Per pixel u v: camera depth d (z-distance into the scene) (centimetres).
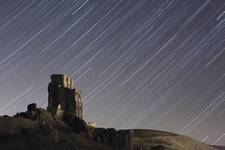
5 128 10638
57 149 10044
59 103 13312
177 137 15888
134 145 12925
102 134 11931
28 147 9856
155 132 15762
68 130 11975
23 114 12075
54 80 13612
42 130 10844
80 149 10450
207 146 16550
